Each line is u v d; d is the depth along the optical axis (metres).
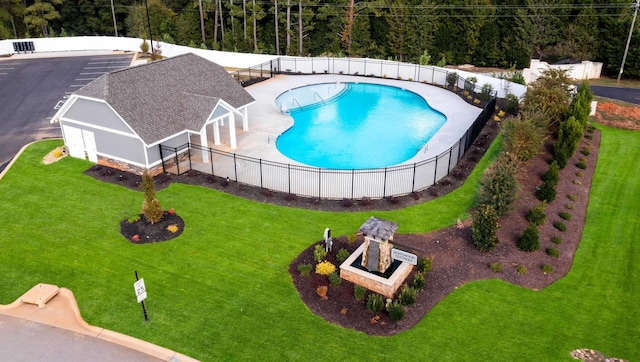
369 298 20.64
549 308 20.92
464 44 71.00
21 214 27.36
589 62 62.09
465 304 21.00
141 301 19.53
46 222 26.64
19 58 62.47
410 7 70.94
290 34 78.00
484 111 40.00
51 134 39.00
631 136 40.62
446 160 34.41
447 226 26.53
